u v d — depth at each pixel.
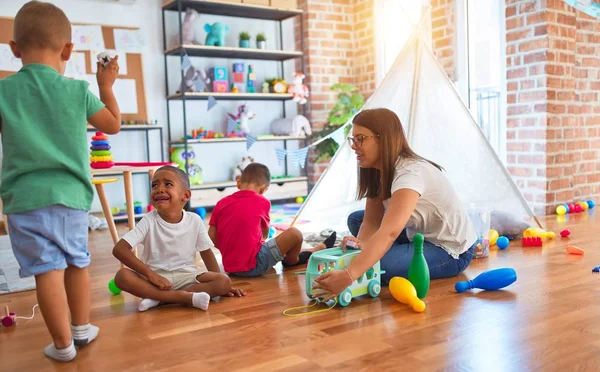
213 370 1.24
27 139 1.28
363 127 1.81
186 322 1.60
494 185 2.82
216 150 4.83
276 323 1.55
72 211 1.32
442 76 2.73
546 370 1.17
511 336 1.38
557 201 3.60
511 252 2.42
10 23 3.97
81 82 1.38
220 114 4.86
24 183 1.29
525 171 3.68
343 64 5.27
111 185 4.35
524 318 1.51
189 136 4.54
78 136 1.33
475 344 1.33
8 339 1.51
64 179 1.31
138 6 4.45
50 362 1.33
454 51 4.22
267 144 5.07
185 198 1.87
